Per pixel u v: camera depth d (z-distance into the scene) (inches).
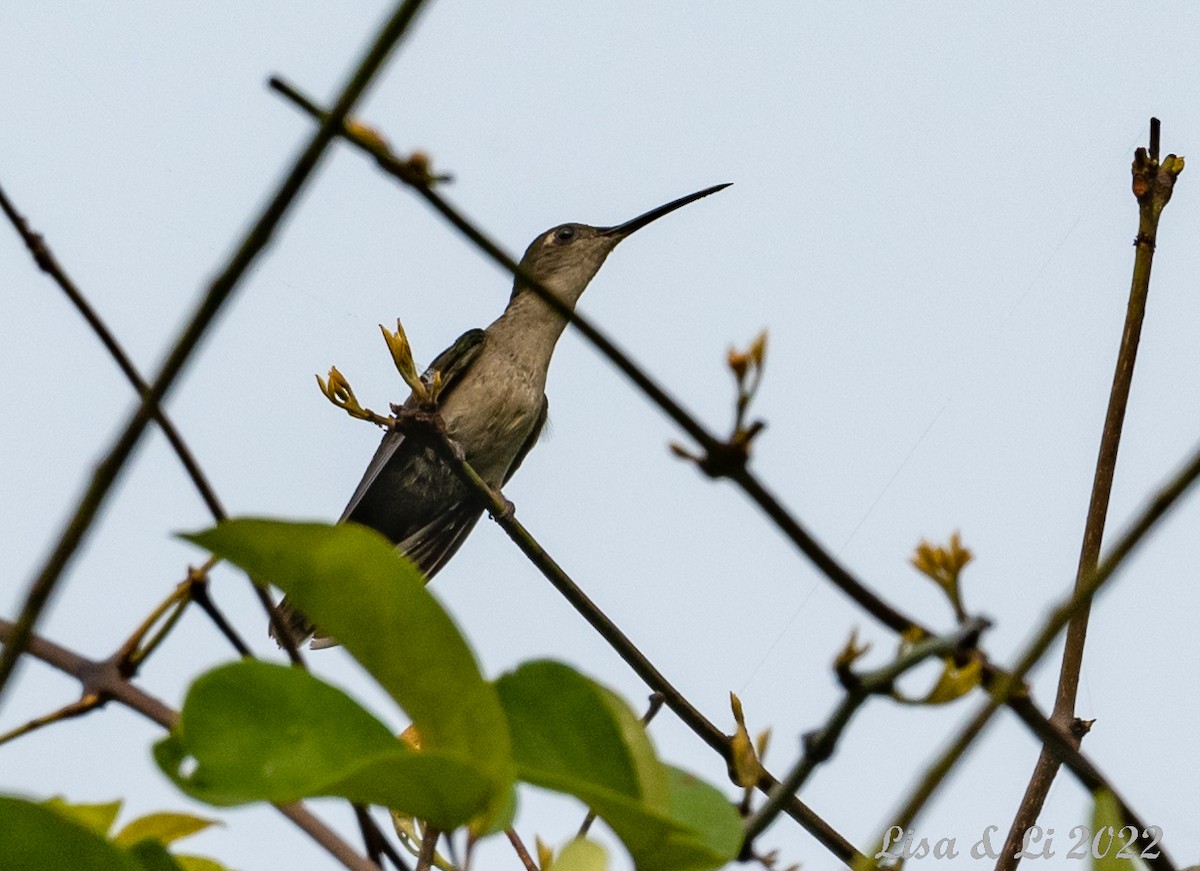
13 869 129.2
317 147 137.6
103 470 138.6
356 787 130.9
